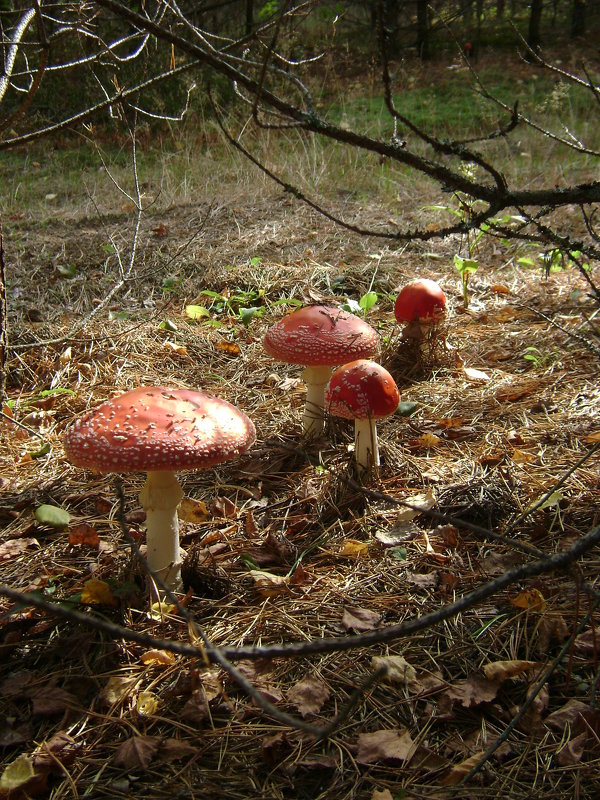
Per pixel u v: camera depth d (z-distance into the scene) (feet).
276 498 2.49
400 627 1.15
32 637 1.90
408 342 3.38
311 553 2.21
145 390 1.88
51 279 4.28
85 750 1.60
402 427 2.84
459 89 8.95
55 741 1.60
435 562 2.12
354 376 2.42
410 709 1.67
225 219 5.22
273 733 1.63
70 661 1.82
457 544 2.19
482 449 2.65
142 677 1.77
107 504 2.41
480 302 4.09
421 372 3.34
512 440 2.68
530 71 9.55
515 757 1.57
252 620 1.93
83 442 1.75
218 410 1.87
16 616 1.94
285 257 4.58
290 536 2.30
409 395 3.13
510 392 3.04
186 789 1.52
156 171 6.30
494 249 4.83
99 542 2.22
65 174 6.53
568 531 2.17
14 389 3.28
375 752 1.57
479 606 1.94
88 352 3.44
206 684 1.72
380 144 1.37
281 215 5.30
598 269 4.40
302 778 1.55
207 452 1.76
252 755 1.59
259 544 2.24
